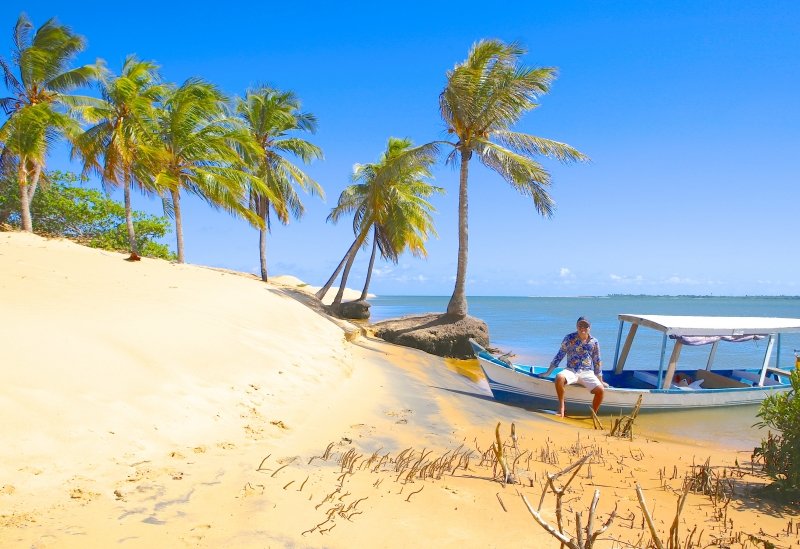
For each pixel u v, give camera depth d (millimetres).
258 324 12156
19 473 4238
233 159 23047
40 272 11859
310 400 8461
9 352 5770
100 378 6090
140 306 9859
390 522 4352
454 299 21766
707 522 5020
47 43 22219
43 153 20359
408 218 27828
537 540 4262
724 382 13953
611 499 5527
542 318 62125
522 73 20141
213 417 6441
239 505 4359
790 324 12789
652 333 42500
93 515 3949
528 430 8906
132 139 19766
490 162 20766
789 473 5848
